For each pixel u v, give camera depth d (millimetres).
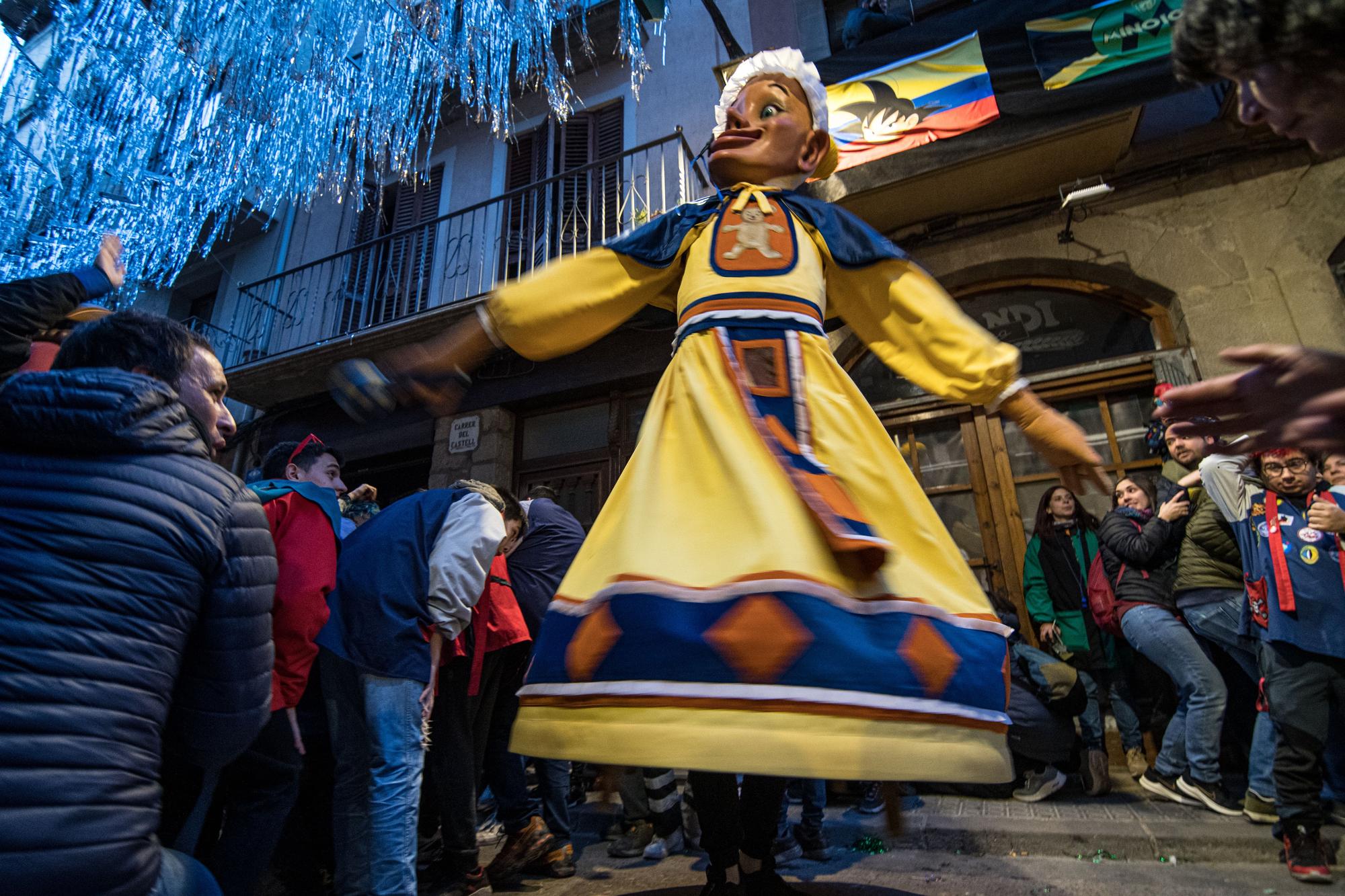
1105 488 1340
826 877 2527
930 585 1202
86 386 1105
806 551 1111
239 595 1193
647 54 7648
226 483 1229
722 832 1410
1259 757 2799
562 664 1150
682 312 1514
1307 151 4477
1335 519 2498
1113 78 4418
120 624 1021
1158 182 4746
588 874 2852
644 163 7258
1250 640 3010
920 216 5281
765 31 6758
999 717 1096
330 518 2193
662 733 1011
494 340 1499
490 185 8117
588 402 6617
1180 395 775
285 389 7664
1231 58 721
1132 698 3758
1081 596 3805
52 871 903
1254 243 4445
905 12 6129
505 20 6988
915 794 3547
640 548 1188
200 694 1180
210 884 1188
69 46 7027
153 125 6984
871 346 1556
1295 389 706
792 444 1275
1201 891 2268
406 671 2143
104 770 963
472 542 2334
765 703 1001
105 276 2361
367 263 8383
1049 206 4961
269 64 7051
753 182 1700
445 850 2617
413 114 8219
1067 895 2260
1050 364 4949
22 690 936
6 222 6582
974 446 4844
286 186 7207
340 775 2170
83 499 1050
